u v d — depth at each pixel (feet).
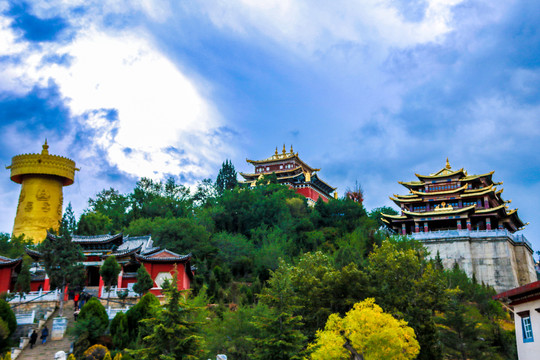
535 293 101.96
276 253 275.80
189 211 379.14
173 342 116.06
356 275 163.12
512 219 338.75
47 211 323.37
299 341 127.65
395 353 123.85
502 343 175.11
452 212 318.65
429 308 169.89
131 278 215.72
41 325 157.38
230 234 313.32
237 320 146.51
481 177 343.26
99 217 335.06
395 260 175.32
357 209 353.72
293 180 453.17
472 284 230.07
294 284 168.04
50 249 170.81
